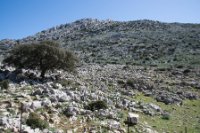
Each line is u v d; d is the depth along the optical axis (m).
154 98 45.03
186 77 69.38
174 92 51.44
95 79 51.16
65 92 32.03
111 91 43.34
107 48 127.00
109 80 51.94
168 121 34.00
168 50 115.12
